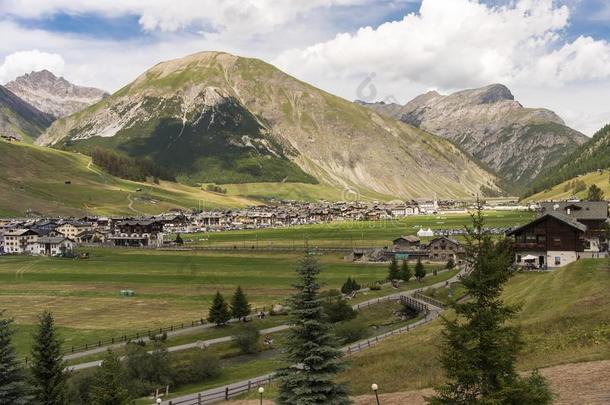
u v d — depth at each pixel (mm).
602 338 49719
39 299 127625
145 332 98125
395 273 139000
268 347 90938
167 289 137500
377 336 80812
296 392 37969
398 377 53188
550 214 113000
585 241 123125
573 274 75688
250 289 135750
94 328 101312
